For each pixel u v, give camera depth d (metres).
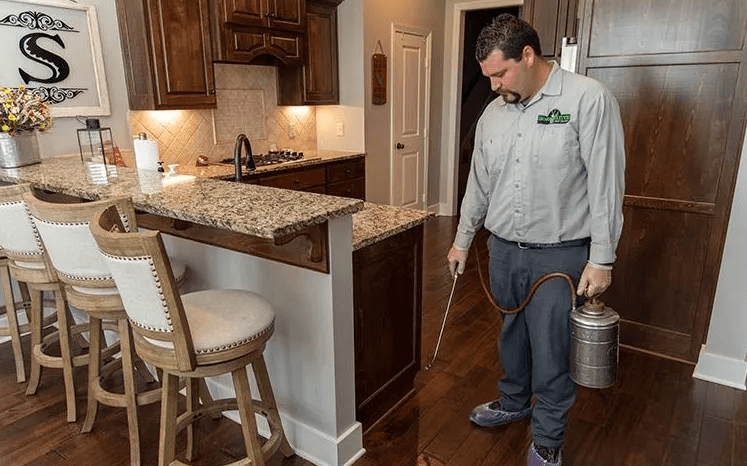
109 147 2.79
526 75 1.51
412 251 2.18
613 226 1.53
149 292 1.35
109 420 2.17
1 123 2.48
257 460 1.61
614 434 2.04
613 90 2.52
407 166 5.43
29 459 1.94
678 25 2.30
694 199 2.41
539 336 1.71
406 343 2.26
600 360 1.56
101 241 1.32
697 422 2.11
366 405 2.06
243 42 3.77
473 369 2.56
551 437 1.75
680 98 2.36
